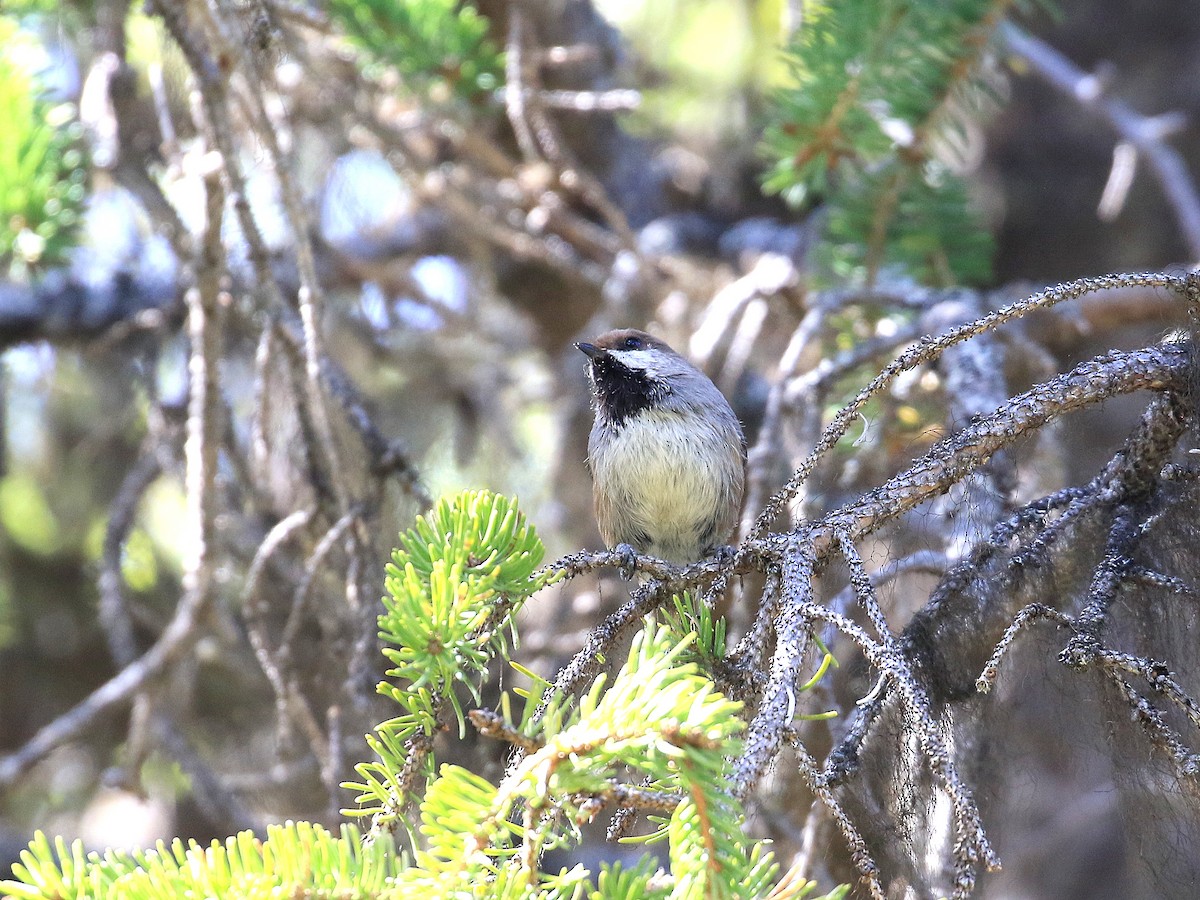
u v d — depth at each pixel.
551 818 3.81
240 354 10.00
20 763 8.62
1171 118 11.05
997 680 4.84
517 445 13.13
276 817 9.21
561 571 5.17
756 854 3.88
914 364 5.11
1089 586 4.86
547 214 11.23
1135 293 9.55
